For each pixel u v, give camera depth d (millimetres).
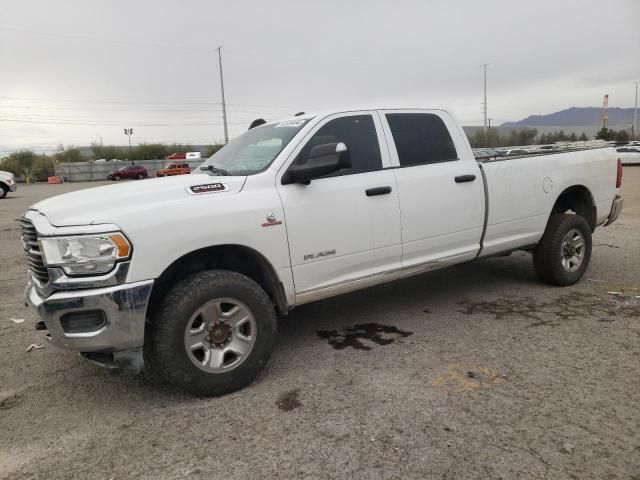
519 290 5766
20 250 9844
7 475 2777
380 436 2973
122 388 3779
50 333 3260
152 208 3350
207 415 3312
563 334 4398
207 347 3502
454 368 3820
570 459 2691
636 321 4633
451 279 6359
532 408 3203
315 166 3725
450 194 4719
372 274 4336
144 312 3244
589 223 6195
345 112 4363
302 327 4883
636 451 2736
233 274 3580
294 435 3029
